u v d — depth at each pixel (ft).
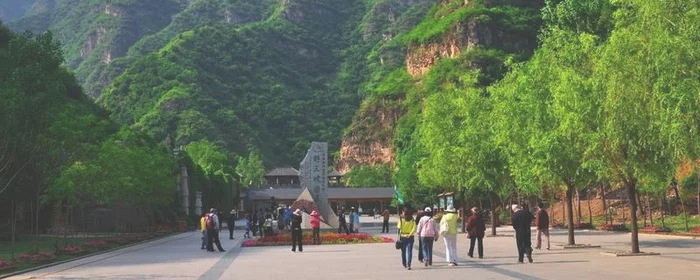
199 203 280.51
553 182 111.14
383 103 628.28
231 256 102.27
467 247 110.63
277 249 119.03
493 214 155.12
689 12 62.13
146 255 108.58
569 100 87.56
